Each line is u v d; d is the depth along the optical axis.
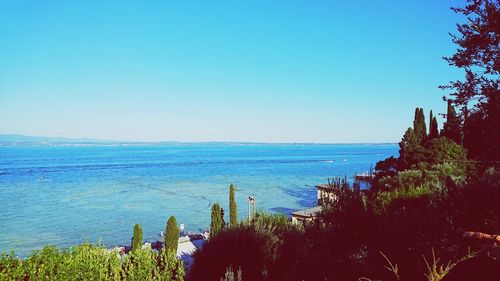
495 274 6.46
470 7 7.69
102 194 97.19
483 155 9.22
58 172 169.88
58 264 13.03
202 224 60.91
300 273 11.69
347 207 11.11
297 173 154.38
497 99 7.57
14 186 115.69
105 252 15.47
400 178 24.66
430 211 9.94
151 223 61.03
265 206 77.12
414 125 52.69
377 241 9.95
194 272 15.70
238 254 14.15
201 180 131.62
